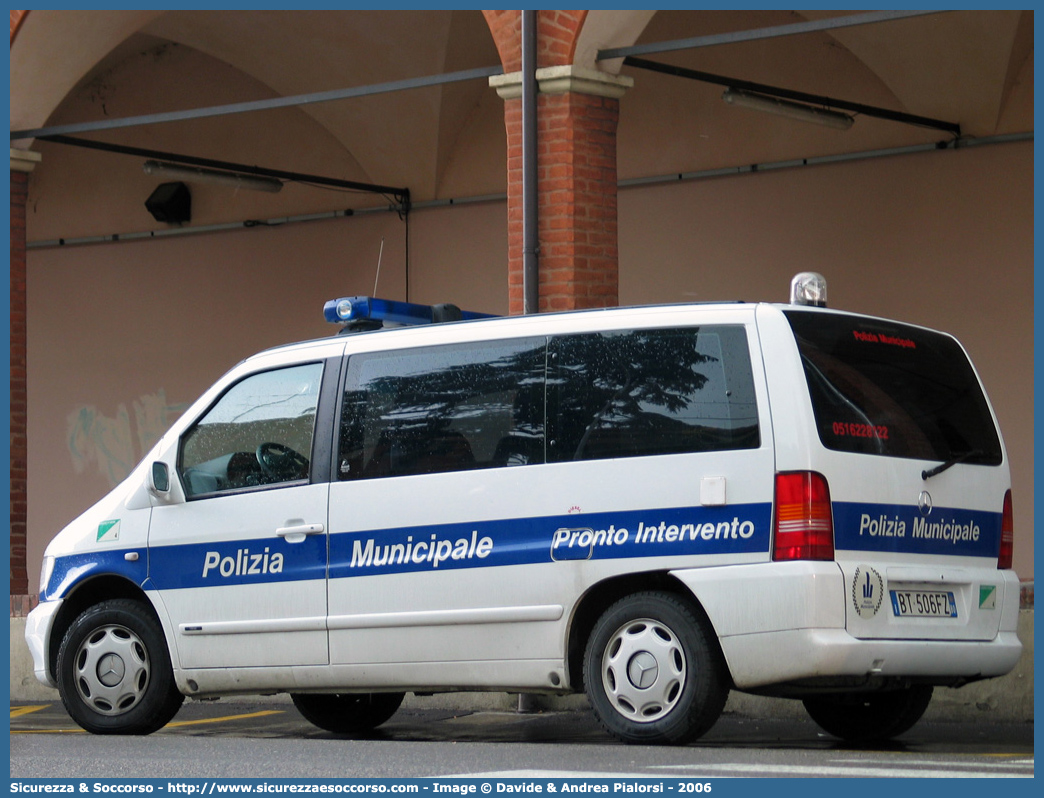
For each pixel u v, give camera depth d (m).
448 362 7.69
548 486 7.23
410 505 7.59
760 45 16.84
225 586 8.12
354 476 7.81
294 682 7.89
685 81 17.36
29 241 22.03
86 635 8.53
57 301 21.91
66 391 21.83
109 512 8.61
